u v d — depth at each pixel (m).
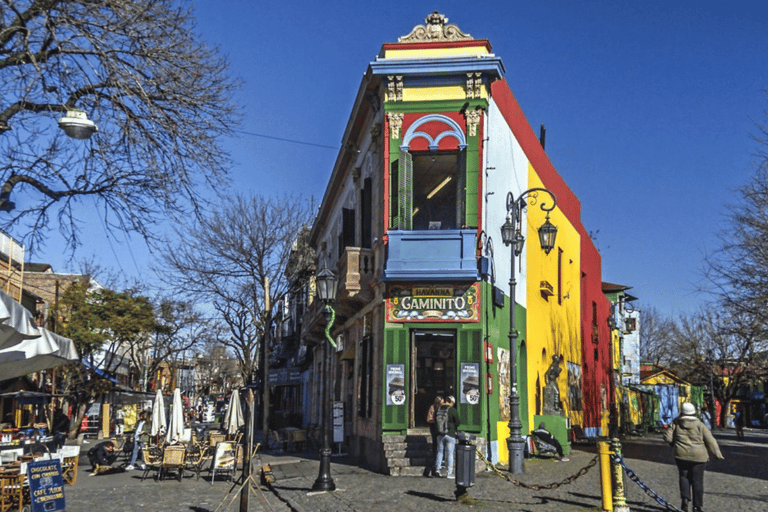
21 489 13.46
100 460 22.64
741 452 30.23
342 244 27.19
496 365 20.06
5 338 11.97
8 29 12.73
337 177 29.50
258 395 46.69
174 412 24.25
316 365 38.12
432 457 18.27
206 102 15.29
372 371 21.09
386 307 19.23
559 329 29.22
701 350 73.19
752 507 13.04
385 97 19.83
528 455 22.16
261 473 19.66
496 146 20.67
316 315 31.16
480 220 19.16
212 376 106.38
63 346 15.14
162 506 14.92
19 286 29.86
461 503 13.36
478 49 19.77
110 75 14.06
